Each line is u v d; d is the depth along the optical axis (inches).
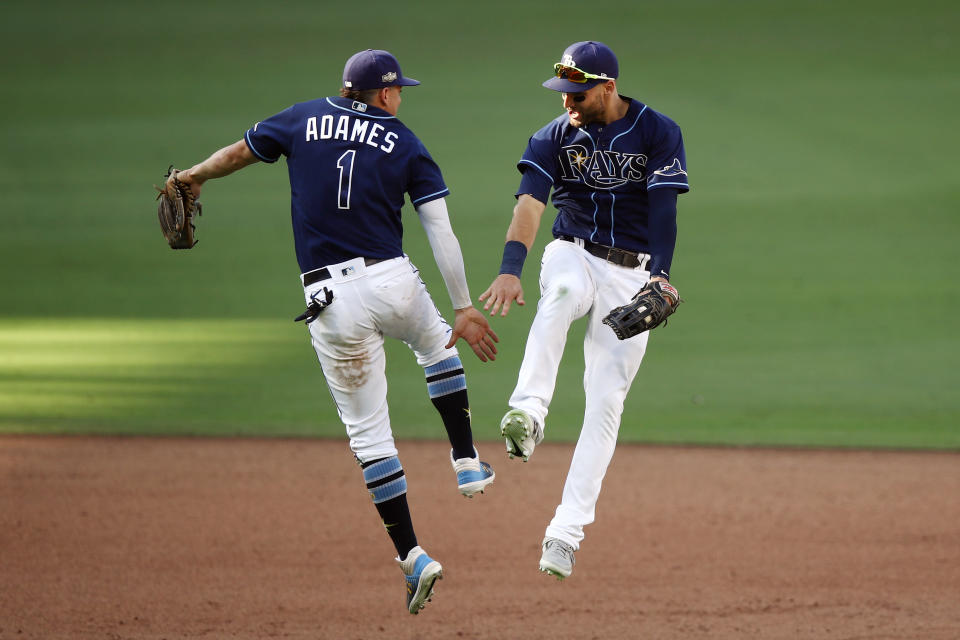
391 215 674.2
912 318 1803.6
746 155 3137.3
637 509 1100.5
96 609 882.1
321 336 682.2
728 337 1726.1
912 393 1450.5
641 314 647.1
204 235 2474.2
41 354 1654.8
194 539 1025.5
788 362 1596.9
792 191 2758.4
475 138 3462.1
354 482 1181.7
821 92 3924.7
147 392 1481.3
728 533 1036.5
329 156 663.1
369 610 884.0
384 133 665.0
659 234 691.4
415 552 698.8
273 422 1371.8
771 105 3772.1
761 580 935.0
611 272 724.7
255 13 5989.2
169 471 1205.1
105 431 1331.2
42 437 1309.1
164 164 3186.5
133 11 6077.8
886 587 917.2
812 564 965.2
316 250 672.4
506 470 1216.8
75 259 2276.1
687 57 4630.9
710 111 3705.7
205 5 6254.9
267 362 1616.6
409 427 1354.6
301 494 1144.2
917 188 2748.5
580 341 1740.9
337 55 4913.9
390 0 6274.6
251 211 2709.2
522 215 712.4
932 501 1107.3
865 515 1073.5
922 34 4857.3
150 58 4904.0
